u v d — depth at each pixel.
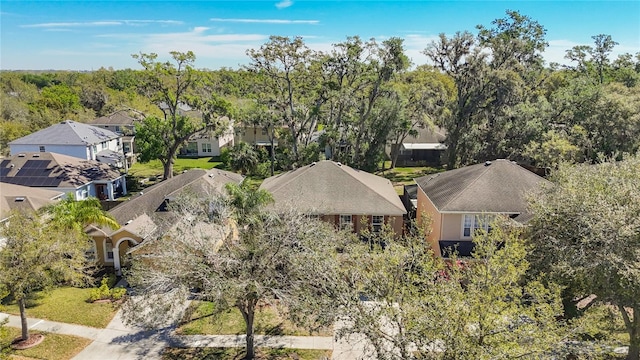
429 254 13.62
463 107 44.81
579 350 11.26
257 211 17.89
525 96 47.94
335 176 28.56
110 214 28.25
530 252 13.84
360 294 14.71
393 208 26.73
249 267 15.94
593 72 58.16
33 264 17.67
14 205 28.55
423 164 55.16
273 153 47.59
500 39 45.56
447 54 44.25
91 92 84.94
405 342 11.22
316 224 17.47
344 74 44.12
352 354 17.47
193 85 46.59
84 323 19.59
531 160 38.72
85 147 47.88
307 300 13.67
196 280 16.12
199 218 17.66
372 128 43.56
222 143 63.62
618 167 17.14
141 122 49.72
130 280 16.69
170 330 19.22
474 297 11.05
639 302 13.35
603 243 13.78
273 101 46.00
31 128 61.03
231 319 20.19
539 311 11.66
